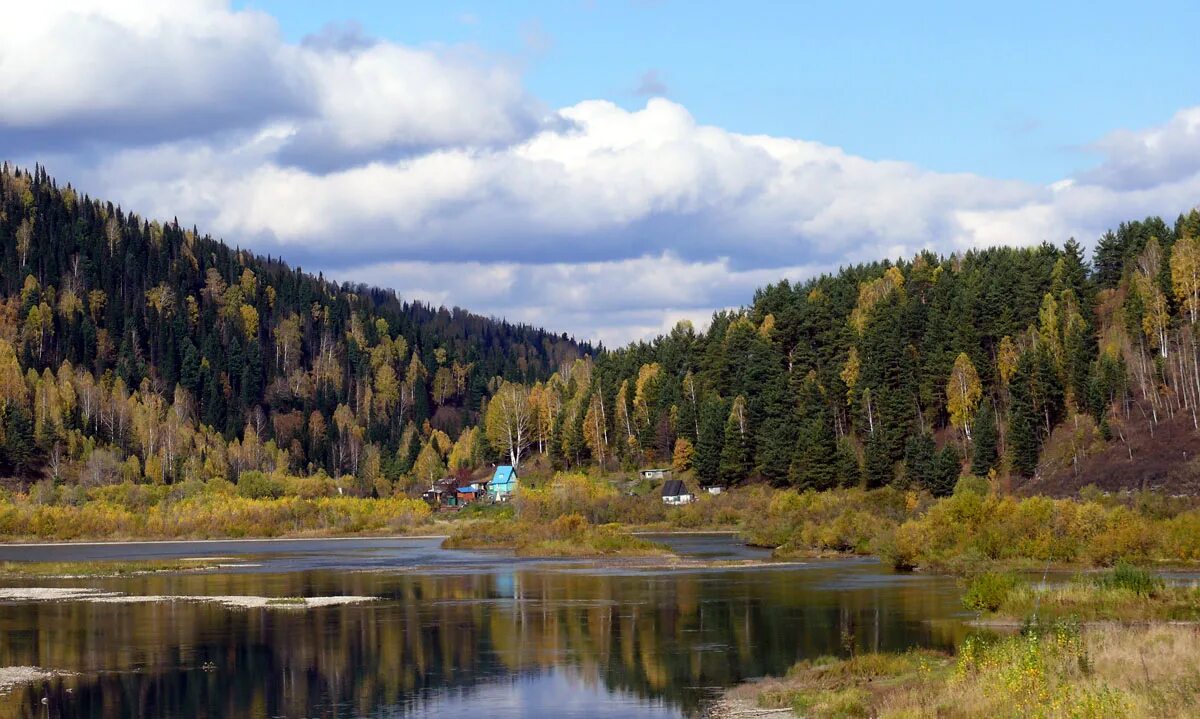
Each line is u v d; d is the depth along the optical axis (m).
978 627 62.19
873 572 98.88
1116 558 93.81
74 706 46.47
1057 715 33.41
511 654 57.34
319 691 48.94
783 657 54.94
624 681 50.09
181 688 49.78
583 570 106.00
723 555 123.88
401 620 70.00
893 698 40.38
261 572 108.25
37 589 91.56
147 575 106.06
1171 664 39.97
